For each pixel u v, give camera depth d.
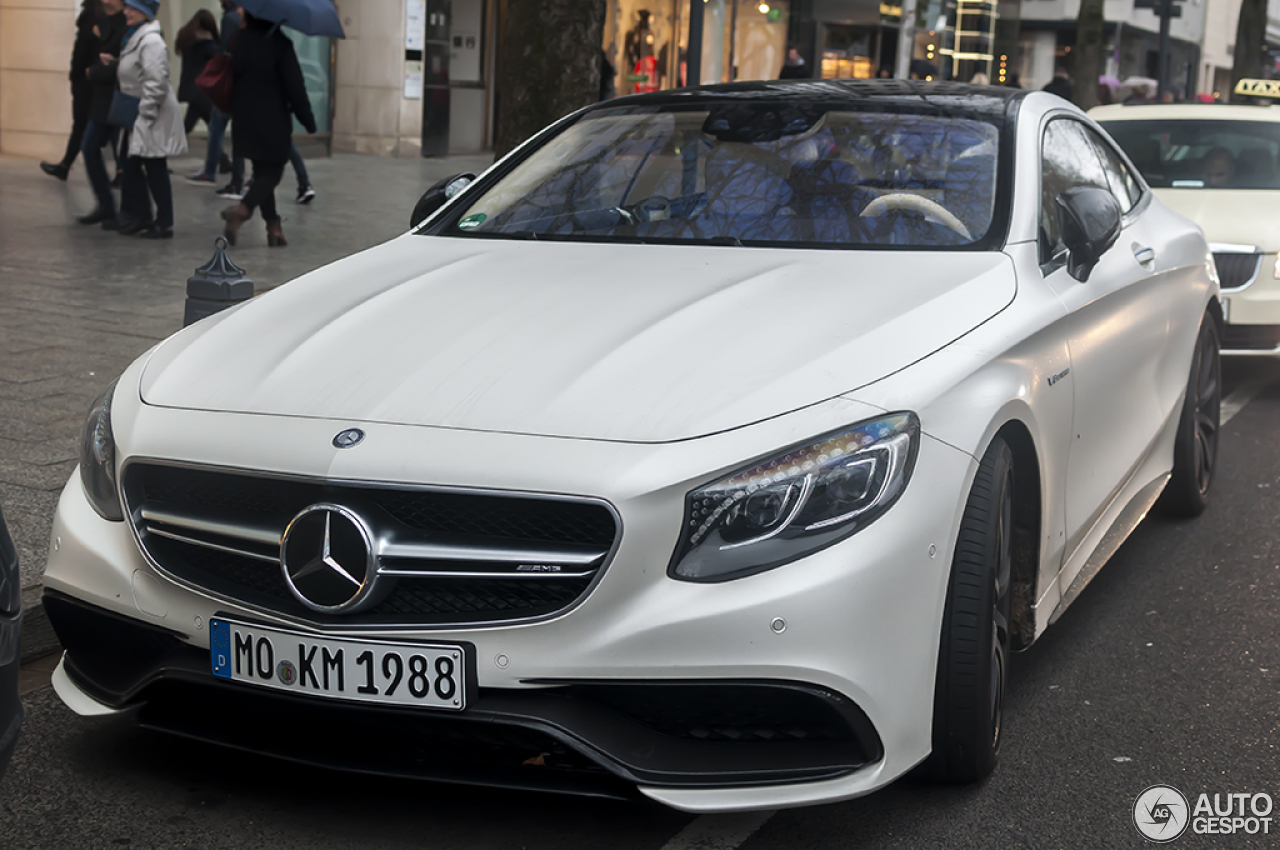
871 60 29.95
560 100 8.66
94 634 3.17
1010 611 3.32
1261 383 8.52
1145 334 4.43
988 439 2.97
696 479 2.64
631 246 3.82
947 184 3.87
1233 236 7.76
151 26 10.95
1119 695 3.77
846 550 2.66
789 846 2.90
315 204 14.23
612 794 2.72
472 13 23.59
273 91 10.77
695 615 2.61
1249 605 4.54
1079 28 18.28
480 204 4.33
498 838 2.92
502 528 2.69
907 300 3.22
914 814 3.04
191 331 3.49
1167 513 5.50
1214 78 50.28
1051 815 3.06
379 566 2.70
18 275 9.23
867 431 2.75
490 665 2.67
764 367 2.87
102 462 3.10
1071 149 4.50
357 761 2.86
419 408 2.82
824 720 2.71
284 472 2.76
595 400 2.79
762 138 4.20
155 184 11.13
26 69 17.17
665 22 26.84
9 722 2.23
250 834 2.92
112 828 2.94
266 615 2.79
